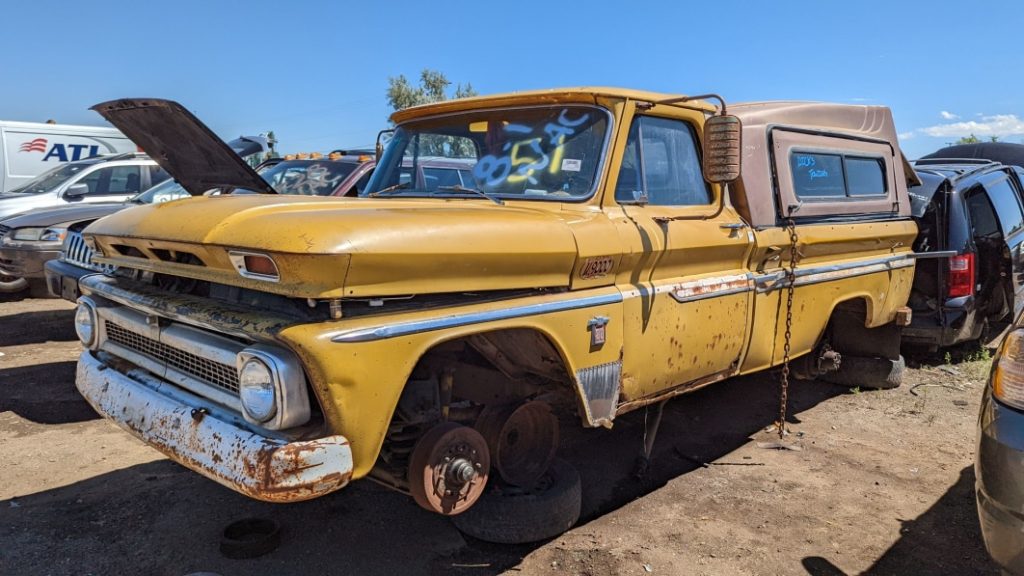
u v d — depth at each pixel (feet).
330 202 9.87
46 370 20.22
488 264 8.95
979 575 10.62
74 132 47.32
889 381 19.40
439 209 9.76
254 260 7.98
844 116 16.62
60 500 12.39
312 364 7.51
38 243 25.80
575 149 11.34
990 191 22.67
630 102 11.42
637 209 11.42
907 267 18.01
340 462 7.76
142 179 34.96
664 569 10.69
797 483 13.80
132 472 13.60
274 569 10.46
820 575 10.61
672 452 15.38
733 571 10.68
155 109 13.60
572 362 10.00
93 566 10.37
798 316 14.60
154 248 9.60
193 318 8.74
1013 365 8.69
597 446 15.64
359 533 11.56
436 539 11.42
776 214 13.85
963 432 16.62
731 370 13.33
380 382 7.97
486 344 9.76
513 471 11.14
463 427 9.23
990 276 21.80
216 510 12.16
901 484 13.76
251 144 39.24
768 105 14.79
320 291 7.56
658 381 11.62
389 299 8.27
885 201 17.24
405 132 13.88
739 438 16.24
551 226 9.78
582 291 10.28
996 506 8.41
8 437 15.21
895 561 11.00
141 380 10.09
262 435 7.87
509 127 12.20
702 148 13.01
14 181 45.19
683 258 11.82
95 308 11.25
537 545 11.30
